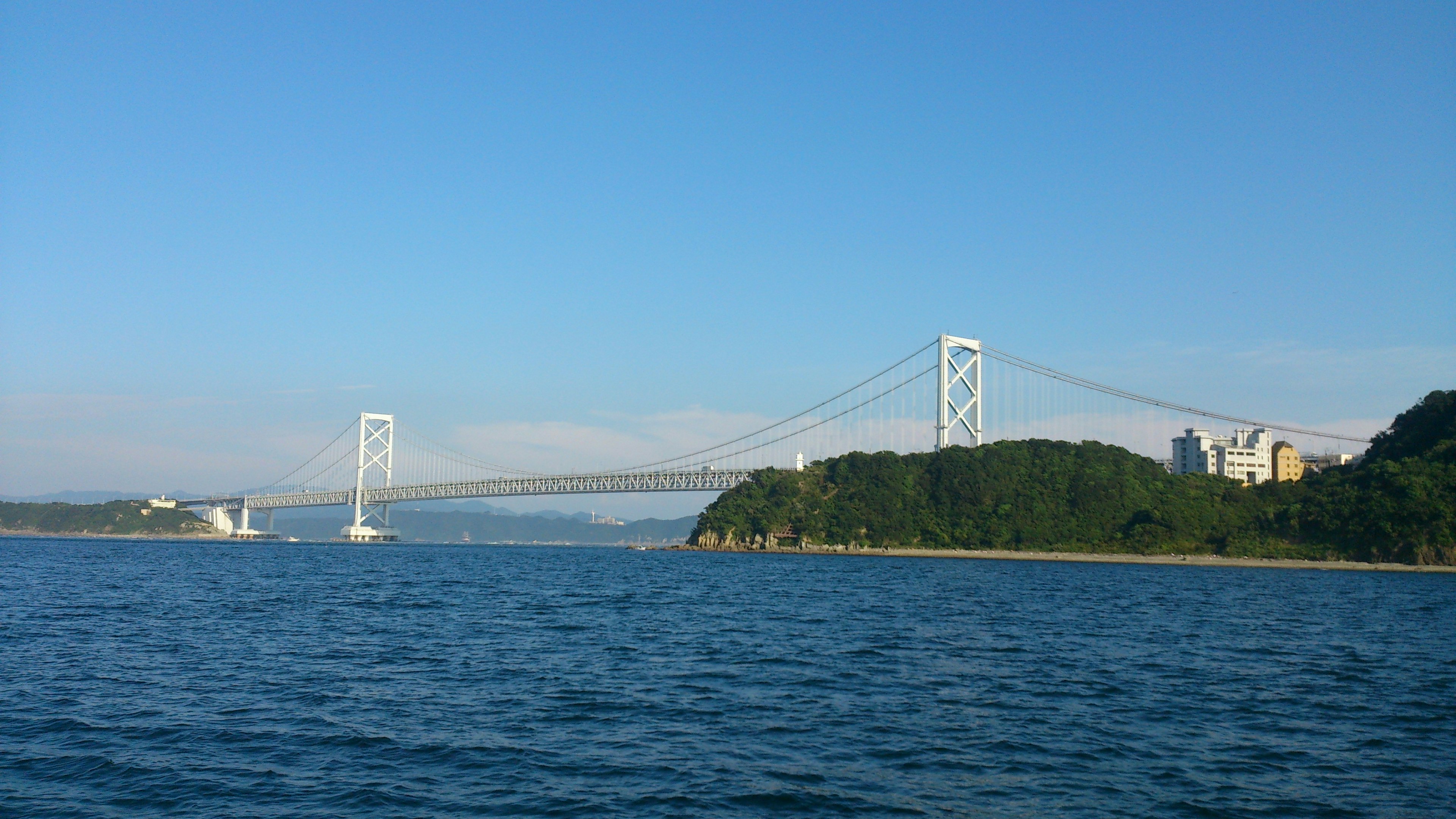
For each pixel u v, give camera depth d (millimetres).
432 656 32906
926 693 26812
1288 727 23422
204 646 34750
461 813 16484
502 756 19859
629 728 22344
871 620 46625
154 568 95188
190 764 19094
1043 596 65250
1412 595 72312
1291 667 32969
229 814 16344
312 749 20266
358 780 18156
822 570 106688
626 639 38062
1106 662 33406
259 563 113438
